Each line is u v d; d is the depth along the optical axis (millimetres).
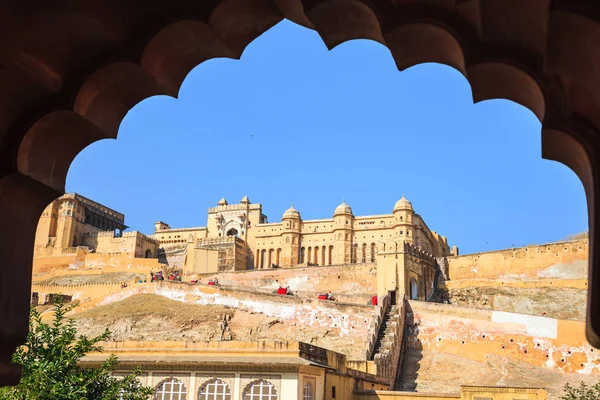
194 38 4203
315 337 37969
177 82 4535
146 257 73625
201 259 64438
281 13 4152
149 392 14695
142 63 4121
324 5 3768
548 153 3783
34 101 4223
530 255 47906
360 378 27172
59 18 3895
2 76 4055
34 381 12031
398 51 3910
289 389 20906
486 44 3604
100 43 4121
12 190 4289
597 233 3256
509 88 3791
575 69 3324
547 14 3127
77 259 66938
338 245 63562
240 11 4055
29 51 4004
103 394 13625
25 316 4465
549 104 3482
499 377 30703
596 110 3352
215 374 21750
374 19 3838
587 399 19703
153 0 4008
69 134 4441
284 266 65438
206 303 43500
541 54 3471
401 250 44812
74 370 13492
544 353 31531
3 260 4281
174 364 22031
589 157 3371
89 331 40531
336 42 4160
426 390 31234
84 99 4238
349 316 38312
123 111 4617
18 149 4152
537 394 22891
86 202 76875
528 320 32594
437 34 3719
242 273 56469
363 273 50250
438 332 35656
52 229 71750
